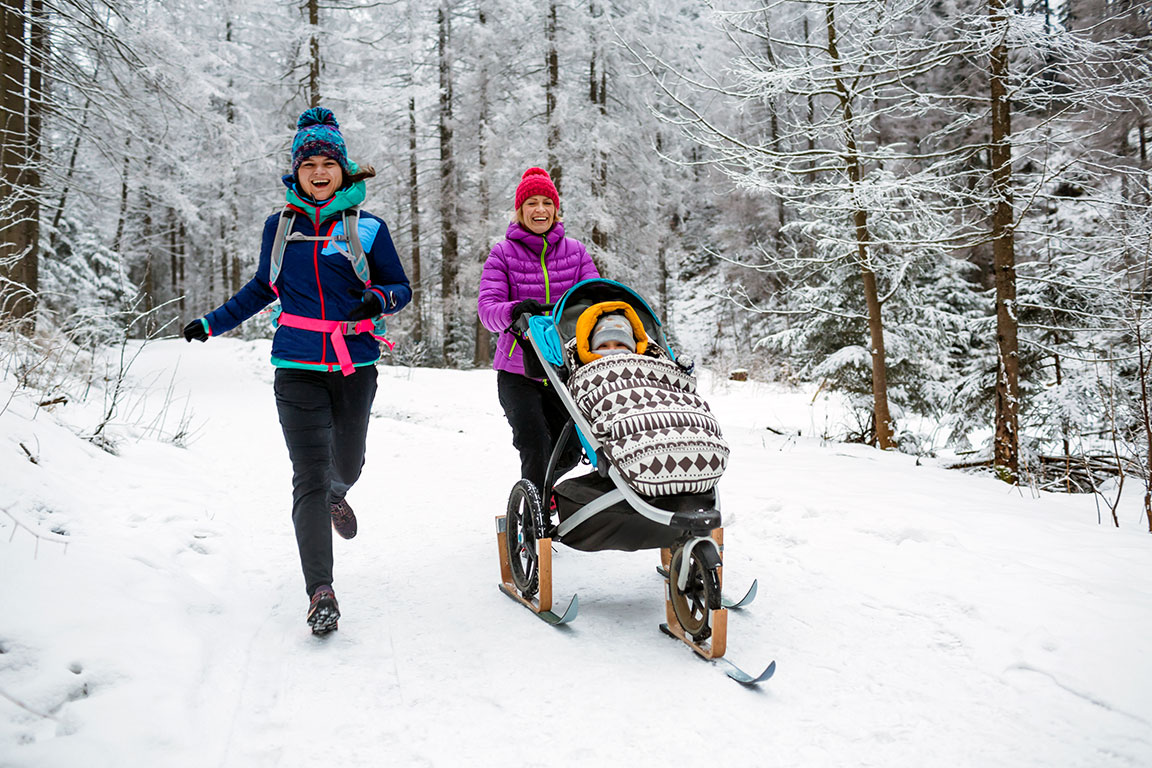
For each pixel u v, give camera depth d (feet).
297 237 11.59
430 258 103.76
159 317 133.28
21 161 40.98
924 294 40.55
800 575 12.93
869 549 13.91
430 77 86.79
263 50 85.92
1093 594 10.94
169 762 7.20
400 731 8.13
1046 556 12.85
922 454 30.63
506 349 13.69
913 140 47.14
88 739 7.19
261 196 98.22
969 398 30.60
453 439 28.89
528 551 12.09
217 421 31.50
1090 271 26.50
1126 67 25.21
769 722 8.25
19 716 7.38
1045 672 8.98
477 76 75.41
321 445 11.44
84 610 9.34
